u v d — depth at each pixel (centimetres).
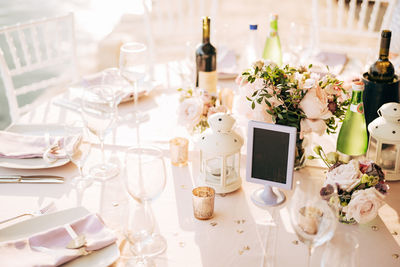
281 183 125
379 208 122
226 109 147
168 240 115
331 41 536
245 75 146
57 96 194
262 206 129
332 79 137
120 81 192
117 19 616
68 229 110
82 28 613
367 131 150
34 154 148
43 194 134
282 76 132
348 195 117
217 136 128
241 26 572
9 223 122
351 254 96
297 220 98
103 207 128
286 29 484
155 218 123
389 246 114
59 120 174
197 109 144
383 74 145
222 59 216
